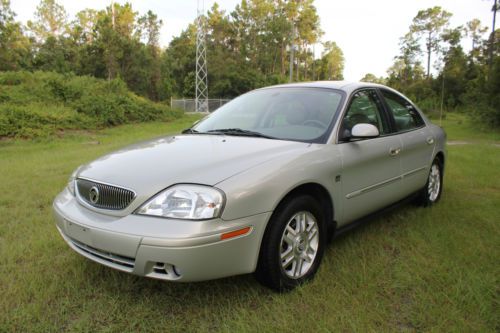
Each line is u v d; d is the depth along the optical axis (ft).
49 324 7.72
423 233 12.21
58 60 160.04
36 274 9.63
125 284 9.16
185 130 12.48
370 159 10.90
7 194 16.96
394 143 12.08
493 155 29.32
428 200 14.97
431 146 14.46
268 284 8.54
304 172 8.81
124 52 163.63
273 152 9.00
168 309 8.25
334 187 9.73
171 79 183.21
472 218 13.66
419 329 7.54
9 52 151.23
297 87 12.39
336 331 7.41
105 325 7.76
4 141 43.98
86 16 224.33
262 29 236.02
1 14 150.20
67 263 10.21
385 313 7.98
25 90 65.62
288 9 252.21
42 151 34.12
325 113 10.77
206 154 8.93
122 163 8.92
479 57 169.89
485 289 8.80
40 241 11.49
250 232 7.83
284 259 8.73
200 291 8.88
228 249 7.55
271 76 198.39
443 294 8.63
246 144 9.62
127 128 62.64
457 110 136.67
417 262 10.20
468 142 44.39
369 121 11.64
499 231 12.41
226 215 7.50
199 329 7.61
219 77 185.98
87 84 77.92
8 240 11.79
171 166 8.32
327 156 9.58
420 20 230.89
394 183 12.17
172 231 7.21
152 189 7.72
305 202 8.91
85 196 8.73
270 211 8.07
